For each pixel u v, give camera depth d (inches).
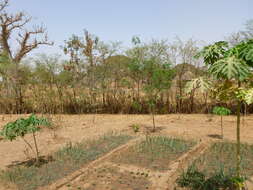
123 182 135.6
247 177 133.3
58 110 430.6
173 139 218.1
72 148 198.2
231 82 93.5
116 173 148.0
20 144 223.9
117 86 420.8
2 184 136.9
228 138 219.8
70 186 132.7
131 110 416.5
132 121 325.1
